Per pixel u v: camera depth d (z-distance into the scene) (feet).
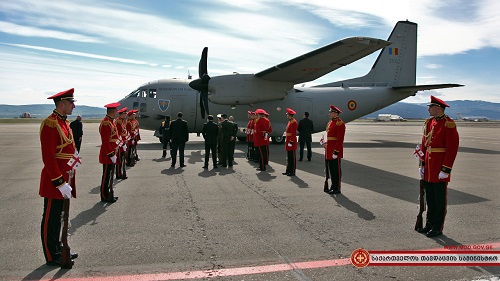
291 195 23.40
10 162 38.09
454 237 15.43
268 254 13.37
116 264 12.39
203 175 30.81
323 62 46.14
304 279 11.34
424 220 17.88
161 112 56.54
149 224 16.99
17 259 12.82
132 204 20.81
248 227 16.61
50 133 12.05
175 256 13.11
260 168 33.83
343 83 64.03
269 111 58.34
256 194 23.59
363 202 21.63
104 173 21.06
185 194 23.44
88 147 54.95
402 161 41.27
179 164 37.37
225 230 16.15
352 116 62.64
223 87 52.44
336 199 22.36
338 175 23.84
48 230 12.25
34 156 43.45
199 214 18.74
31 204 20.40
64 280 11.16
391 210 19.84
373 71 64.44
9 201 21.09
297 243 14.56
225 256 13.15
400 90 63.36
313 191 24.68
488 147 61.72
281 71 49.39
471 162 41.01
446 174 15.21
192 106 57.16
